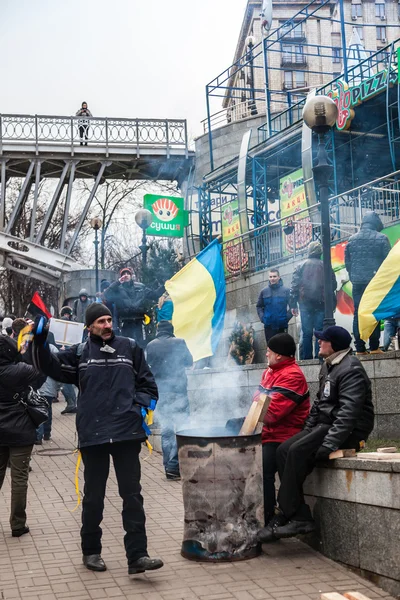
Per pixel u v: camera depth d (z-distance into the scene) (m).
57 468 9.38
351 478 5.05
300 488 5.43
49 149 26.69
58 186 26.86
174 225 23.11
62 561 5.45
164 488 8.05
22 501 6.16
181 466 5.51
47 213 26.69
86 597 4.62
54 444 11.30
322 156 8.27
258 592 4.64
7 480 8.69
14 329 8.09
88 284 24.36
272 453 5.91
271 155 19.02
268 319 11.01
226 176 21.14
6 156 26.55
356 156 18.83
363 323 8.18
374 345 9.27
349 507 5.08
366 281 9.13
